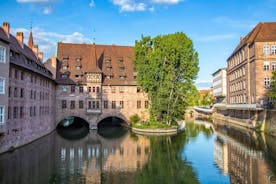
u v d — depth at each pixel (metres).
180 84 62.84
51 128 64.56
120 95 76.00
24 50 52.78
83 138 54.78
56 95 71.94
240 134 55.28
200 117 115.06
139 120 76.06
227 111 89.75
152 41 66.56
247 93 70.94
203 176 28.22
